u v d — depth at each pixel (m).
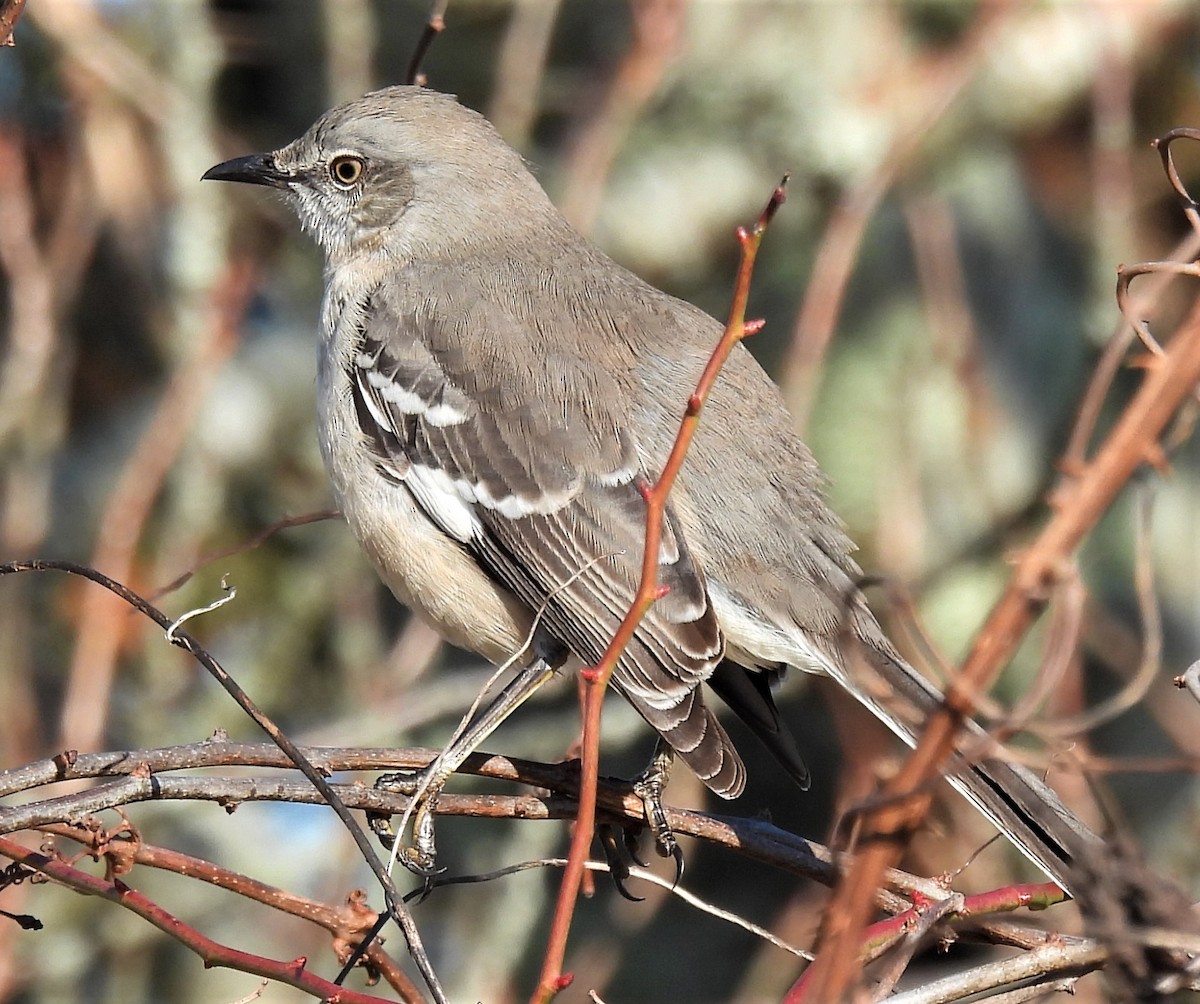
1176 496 12.59
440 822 12.12
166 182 11.89
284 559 12.38
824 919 5.07
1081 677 11.00
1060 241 12.81
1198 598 12.45
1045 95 12.10
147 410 12.70
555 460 8.02
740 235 5.37
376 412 8.48
